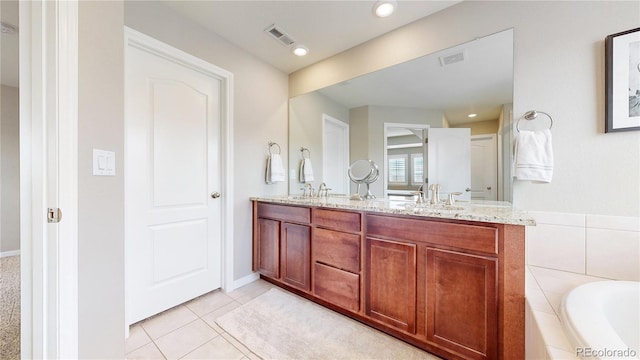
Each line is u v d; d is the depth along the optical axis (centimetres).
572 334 77
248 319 168
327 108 236
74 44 90
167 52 169
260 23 186
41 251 85
